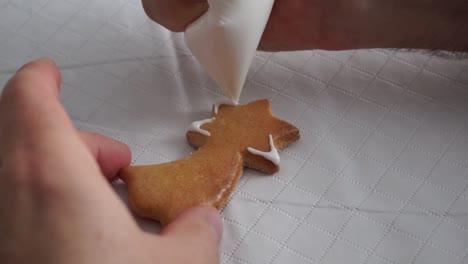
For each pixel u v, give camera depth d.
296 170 0.26
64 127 0.18
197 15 0.27
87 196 0.17
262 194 0.26
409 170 0.26
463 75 0.29
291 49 0.30
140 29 0.31
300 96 0.29
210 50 0.26
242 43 0.26
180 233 0.21
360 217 0.25
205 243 0.21
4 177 0.17
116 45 0.31
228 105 0.28
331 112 0.28
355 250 0.24
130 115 0.28
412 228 0.25
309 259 0.24
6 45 0.31
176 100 0.29
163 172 0.25
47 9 0.32
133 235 0.18
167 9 0.27
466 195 0.26
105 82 0.29
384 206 0.25
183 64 0.30
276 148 0.27
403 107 0.28
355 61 0.30
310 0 0.28
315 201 0.26
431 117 0.28
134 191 0.25
